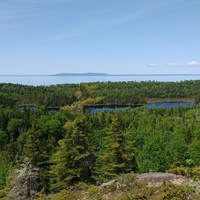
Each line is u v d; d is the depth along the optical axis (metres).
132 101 196.12
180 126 93.38
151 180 15.73
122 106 190.25
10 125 103.50
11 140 90.56
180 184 14.56
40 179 30.97
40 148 34.41
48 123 92.88
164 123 97.31
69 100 180.88
